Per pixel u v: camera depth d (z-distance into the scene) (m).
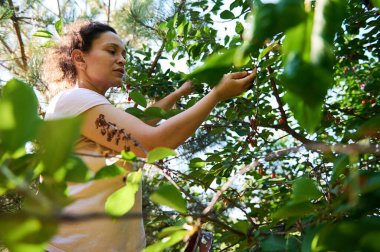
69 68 1.97
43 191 0.63
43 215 0.48
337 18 0.54
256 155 2.22
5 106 0.53
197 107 1.45
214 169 2.01
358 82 3.91
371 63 3.75
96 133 1.49
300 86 0.52
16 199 2.32
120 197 0.83
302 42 0.54
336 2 0.54
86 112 1.52
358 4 2.42
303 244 0.84
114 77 1.92
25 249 0.51
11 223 0.48
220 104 2.62
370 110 2.53
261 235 1.00
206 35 2.64
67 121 0.52
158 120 2.00
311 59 0.52
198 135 2.74
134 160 0.90
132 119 1.50
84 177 0.66
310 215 0.99
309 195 0.88
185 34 2.49
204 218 0.88
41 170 0.63
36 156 0.61
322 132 2.42
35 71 3.96
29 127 0.53
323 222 0.87
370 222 0.58
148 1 4.25
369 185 0.72
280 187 2.31
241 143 2.47
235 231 0.95
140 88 3.08
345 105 3.74
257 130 2.20
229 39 2.51
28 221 0.49
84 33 1.92
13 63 4.74
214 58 0.61
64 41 1.98
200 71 0.62
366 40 2.74
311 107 0.52
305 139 2.11
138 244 1.62
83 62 1.93
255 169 2.56
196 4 3.15
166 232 0.89
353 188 0.75
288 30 0.54
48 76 2.11
